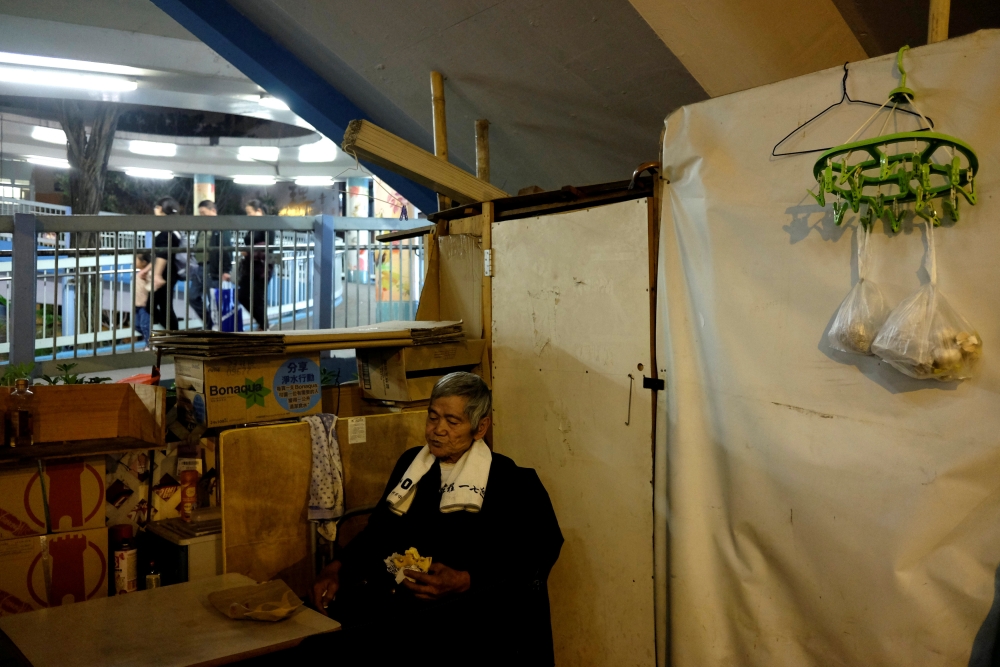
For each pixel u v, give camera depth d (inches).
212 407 105.7
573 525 110.4
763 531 85.9
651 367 99.9
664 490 97.4
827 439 80.5
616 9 111.6
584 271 108.3
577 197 112.7
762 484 85.8
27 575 96.6
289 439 104.8
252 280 201.8
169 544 107.2
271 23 154.5
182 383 113.3
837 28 125.0
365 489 111.4
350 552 97.7
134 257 195.8
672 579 93.3
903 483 75.2
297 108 171.3
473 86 143.6
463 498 94.3
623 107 133.6
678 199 95.0
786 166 84.3
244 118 477.1
